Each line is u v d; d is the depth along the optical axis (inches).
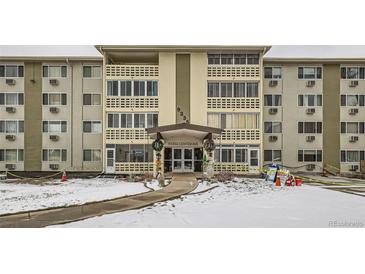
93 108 861.8
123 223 302.5
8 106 856.3
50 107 855.7
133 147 816.3
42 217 320.5
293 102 884.6
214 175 713.0
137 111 813.2
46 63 860.6
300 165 877.2
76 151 855.7
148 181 662.5
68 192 502.9
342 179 753.6
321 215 339.3
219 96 823.7
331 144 876.6
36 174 829.8
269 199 434.9
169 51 816.3
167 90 812.0
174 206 382.3
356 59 858.8
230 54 828.0
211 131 661.9
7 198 439.2
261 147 804.0
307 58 863.1
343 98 884.6
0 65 856.3
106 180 722.8
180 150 804.6
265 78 887.7
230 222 308.5
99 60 853.8
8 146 852.0
